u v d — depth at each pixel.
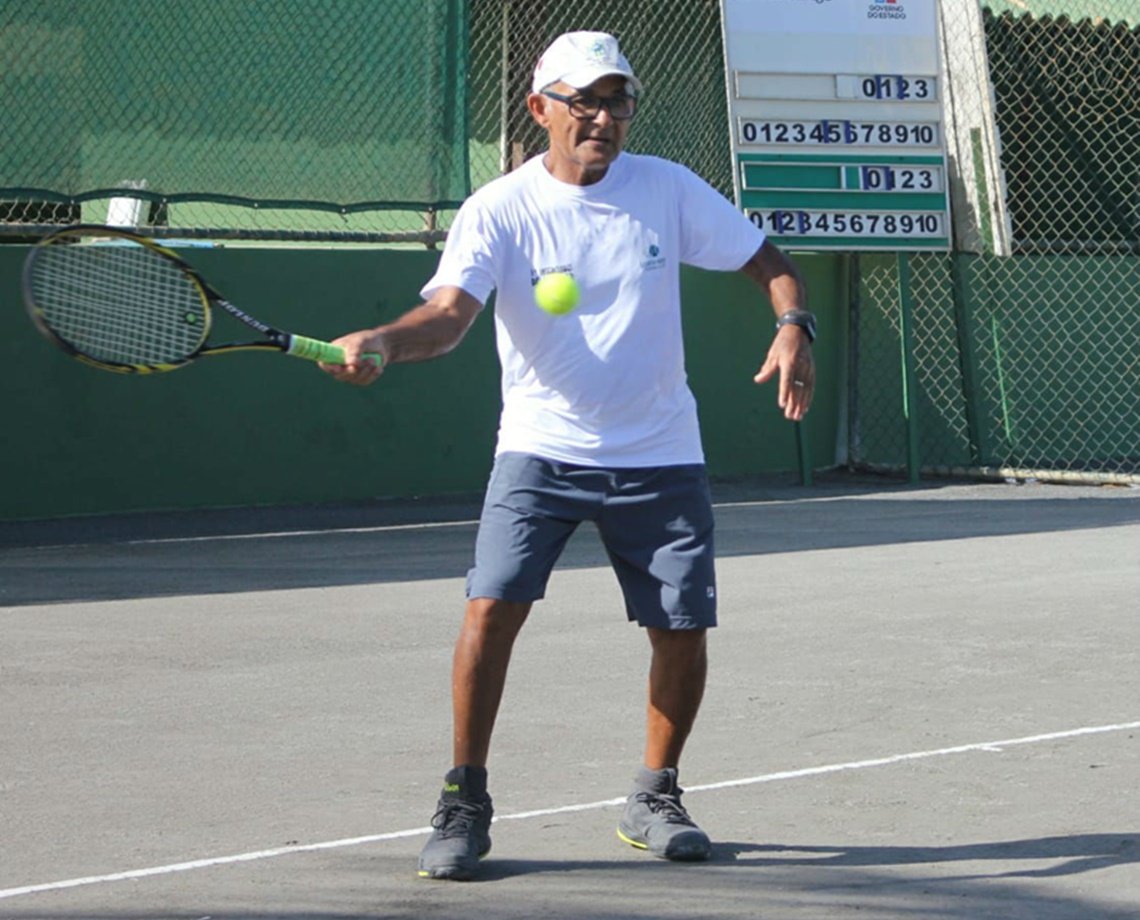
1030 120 22.34
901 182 21.31
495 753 8.55
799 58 20.89
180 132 17.78
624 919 6.07
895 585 13.56
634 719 9.24
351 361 6.27
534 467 6.73
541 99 6.73
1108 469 22.42
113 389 18.41
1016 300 22.36
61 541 16.75
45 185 17.14
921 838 7.06
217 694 9.96
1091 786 7.84
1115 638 11.30
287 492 19.39
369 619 12.38
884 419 22.64
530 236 6.69
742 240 6.88
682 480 6.79
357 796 7.79
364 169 18.70
